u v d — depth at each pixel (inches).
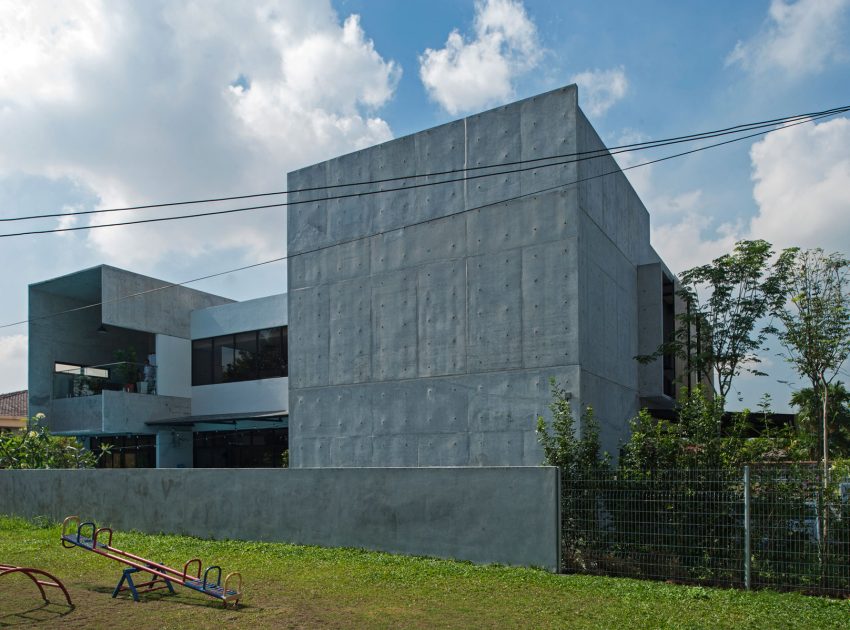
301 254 740.0
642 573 394.3
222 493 566.9
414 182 669.9
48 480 699.4
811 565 351.9
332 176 727.1
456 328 625.6
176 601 353.7
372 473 490.0
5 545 554.3
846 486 350.3
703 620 299.6
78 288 1045.8
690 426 416.2
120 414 945.5
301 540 518.6
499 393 593.9
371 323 679.7
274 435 941.8
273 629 297.1
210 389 1015.6
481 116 637.3
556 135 595.2
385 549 478.3
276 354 946.7
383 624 301.4
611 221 677.9
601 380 611.5
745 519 366.6
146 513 614.2
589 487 415.2
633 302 745.0
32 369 1020.5
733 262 668.7
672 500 390.0
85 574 434.0
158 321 1008.2
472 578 392.5
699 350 696.4
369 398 669.9
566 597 346.3
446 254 641.6
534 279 589.9
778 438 410.9
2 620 317.7
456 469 454.0
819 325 558.9
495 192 621.0
